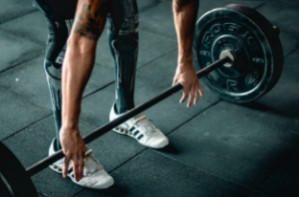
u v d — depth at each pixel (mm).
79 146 1744
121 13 2234
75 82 1688
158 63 3279
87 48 1682
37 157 2488
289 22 3754
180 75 2262
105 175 2301
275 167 2422
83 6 1670
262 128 2686
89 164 2291
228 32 2697
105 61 3293
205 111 2814
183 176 2369
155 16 3830
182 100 2277
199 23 2766
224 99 2877
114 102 2781
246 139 2602
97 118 2770
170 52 3402
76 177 1801
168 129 2674
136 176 2371
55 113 2270
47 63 2182
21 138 2623
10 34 3605
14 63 3279
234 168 2414
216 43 2758
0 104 2887
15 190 1729
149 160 2465
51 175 2371
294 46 3453
